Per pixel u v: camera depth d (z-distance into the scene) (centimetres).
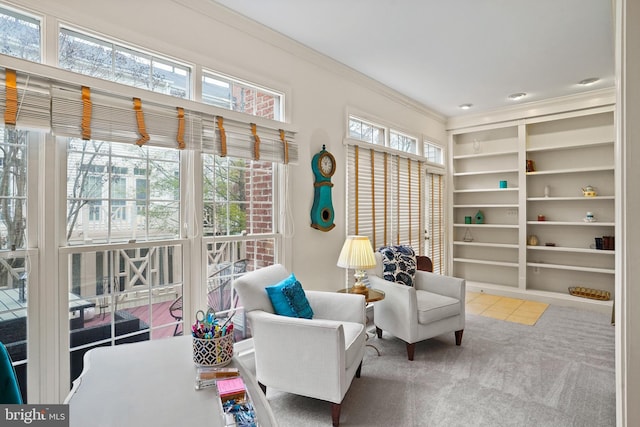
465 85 405
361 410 214
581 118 468
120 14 202
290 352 205
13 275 170
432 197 525
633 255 110
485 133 553
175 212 234
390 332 311
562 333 349
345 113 354
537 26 272
